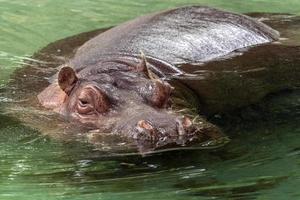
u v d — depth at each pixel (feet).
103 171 68.49
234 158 69.92
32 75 100.17
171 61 95.30
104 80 80.79
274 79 90.74
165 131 69.51
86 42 106.93
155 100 76.02
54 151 73.72
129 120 72.23
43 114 82.74
